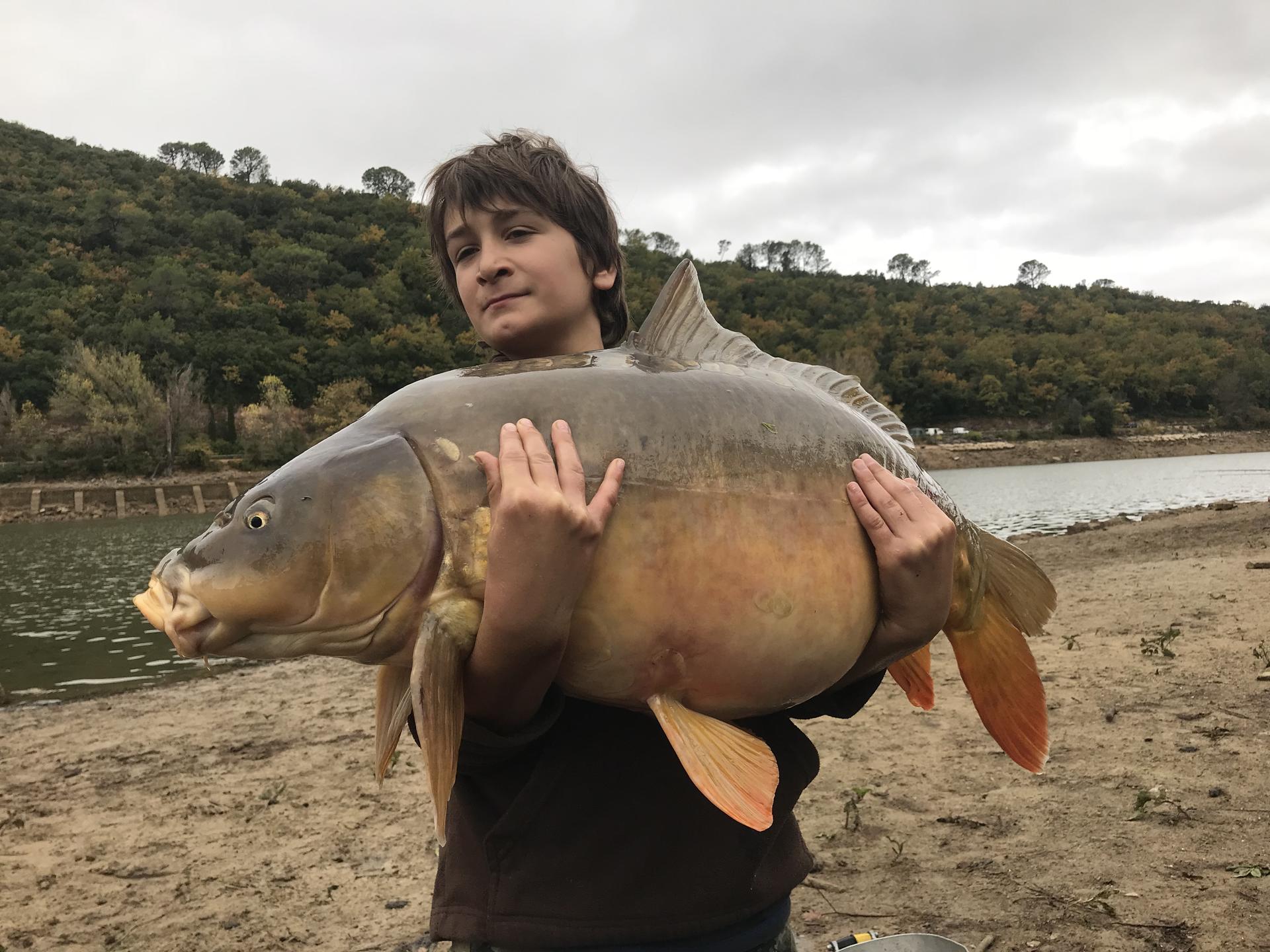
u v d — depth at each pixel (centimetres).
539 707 144
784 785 175
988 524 2642
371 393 8069
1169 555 1382
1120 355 11838
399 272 10962
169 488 5175
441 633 138
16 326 8262
